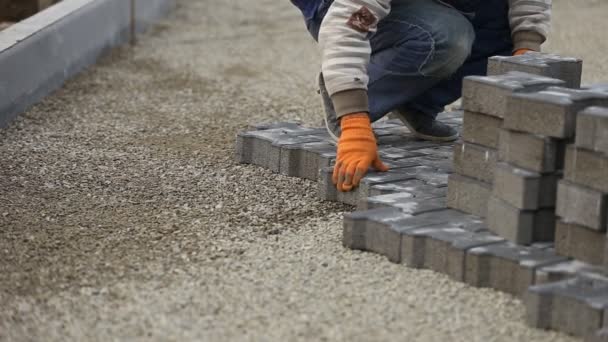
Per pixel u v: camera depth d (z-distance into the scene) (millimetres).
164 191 8242
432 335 5570
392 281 6289
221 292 6152
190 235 7207
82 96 11648
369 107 8320
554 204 6262
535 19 8555
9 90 10289
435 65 8148
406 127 9492
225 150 9531
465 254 6199
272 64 14008
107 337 5570
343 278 6352
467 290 6145
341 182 7688
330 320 5746
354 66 7598
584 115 5793
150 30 15922
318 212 7723
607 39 15570
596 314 5375
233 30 16344
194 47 14898
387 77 8266
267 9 18266
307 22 8672
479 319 5762
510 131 6309
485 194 6707
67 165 8938
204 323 5719
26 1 13242
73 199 8016
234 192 8211
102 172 8750
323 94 8312
